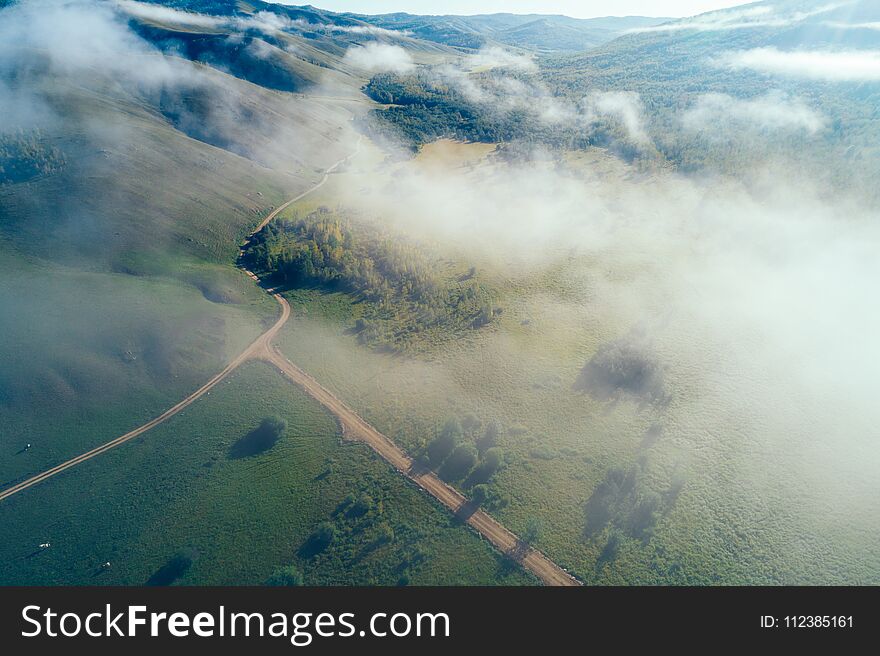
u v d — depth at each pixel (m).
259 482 82.00
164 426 92.75
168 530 75.31
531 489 77.88
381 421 92.81
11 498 79.75
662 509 72.88
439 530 72.69
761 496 73.88
